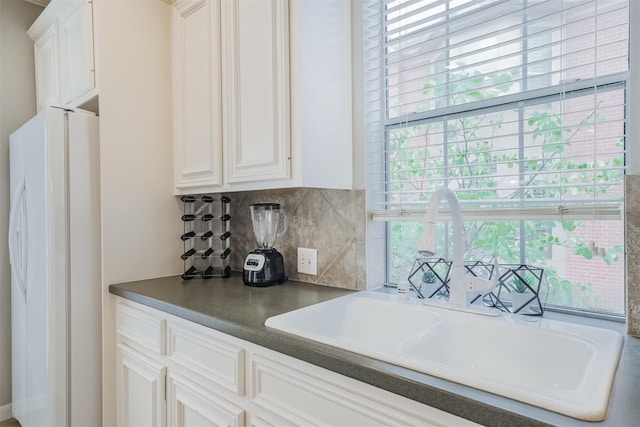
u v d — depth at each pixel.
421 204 1.43
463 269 1.20
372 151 1.56
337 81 1.49
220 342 1.15
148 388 1.43
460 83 1.38
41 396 1.60
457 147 1.40
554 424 0.56
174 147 1.88
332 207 1.60
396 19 1.48
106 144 1.66
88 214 1.63
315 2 1.38
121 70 1.71
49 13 2.00
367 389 0.79
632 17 0.98
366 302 1.34
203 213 1.92
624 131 1.08
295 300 1.36
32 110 2.32
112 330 1.66
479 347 1.07
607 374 0.71
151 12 1.83
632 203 0.97
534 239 1.26
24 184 1.80
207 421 1.19
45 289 1.56
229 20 1.55
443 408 0.67
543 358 0.96
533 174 1.19
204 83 1.68
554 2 1.17
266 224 1.75
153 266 1.82
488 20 1.24
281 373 0.97
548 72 1.15
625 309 1.04
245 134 1.48
